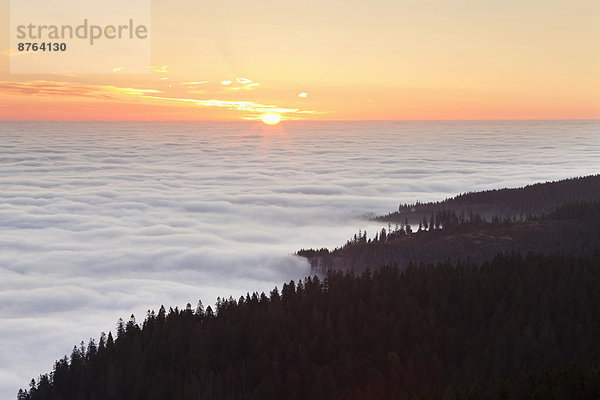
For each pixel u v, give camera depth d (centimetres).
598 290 11919
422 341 11206
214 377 11219
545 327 10681
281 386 10494
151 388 11156
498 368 9844
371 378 10425
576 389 7731
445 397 8625
